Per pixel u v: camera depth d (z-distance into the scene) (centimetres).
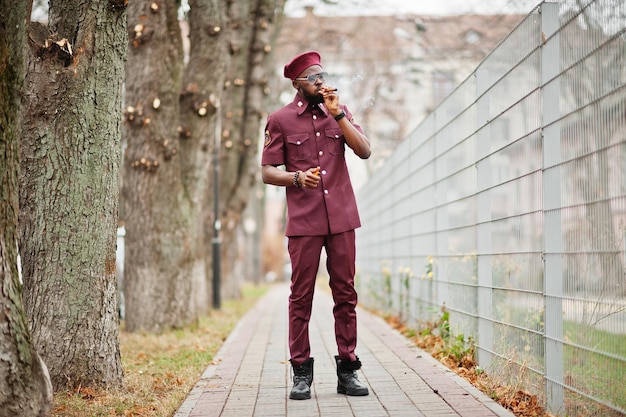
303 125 529
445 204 786
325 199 523
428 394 533
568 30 441
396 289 1166
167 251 1077
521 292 528
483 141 636
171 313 1076
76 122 575
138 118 1045
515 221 550
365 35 2775
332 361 728
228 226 1944
